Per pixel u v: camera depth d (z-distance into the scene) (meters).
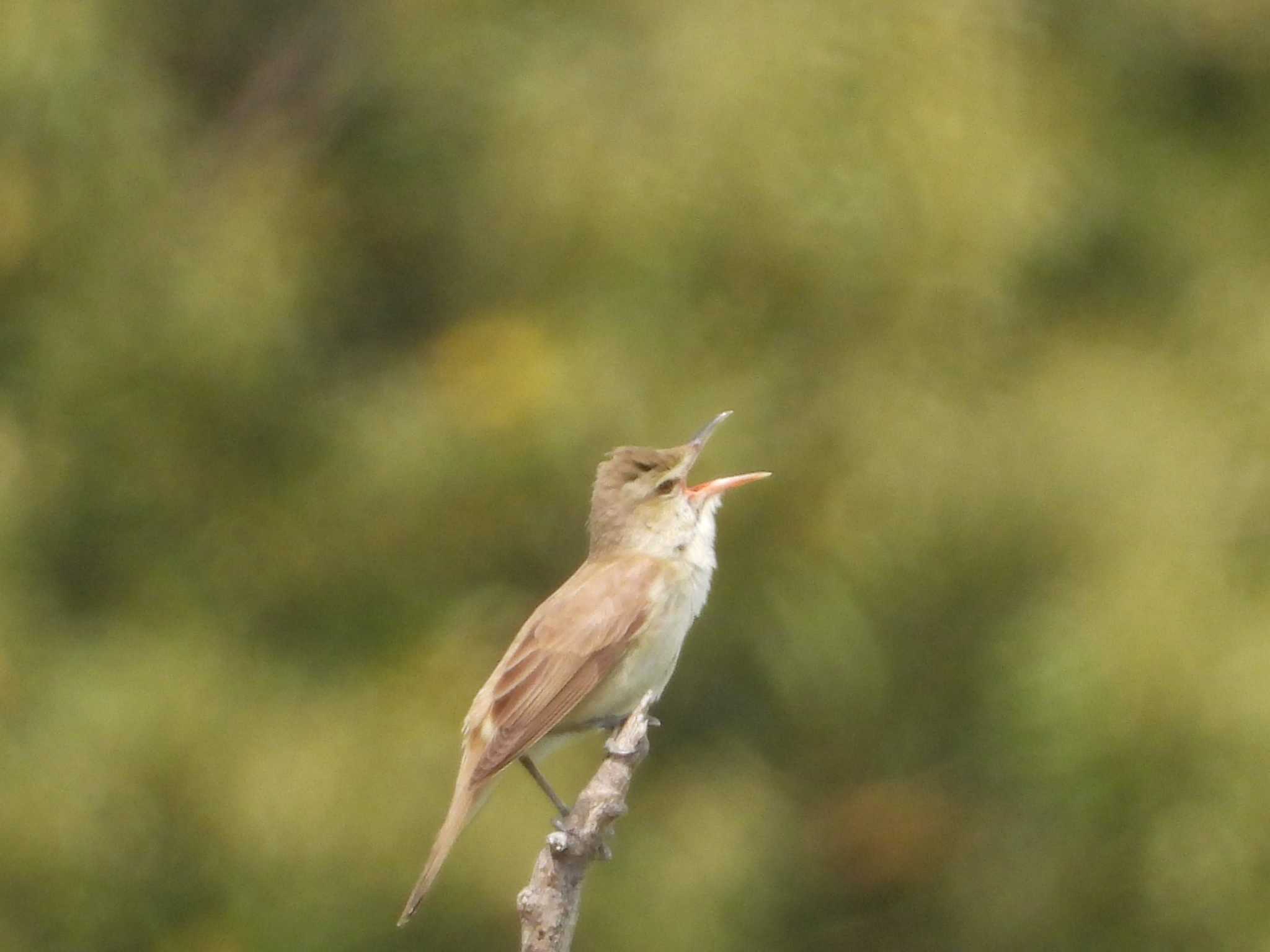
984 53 13.58
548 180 13.40
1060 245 14.66
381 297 15.21
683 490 10.27
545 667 9.59
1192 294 14.94
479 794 9.12
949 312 13.41
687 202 13.17
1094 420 13.85
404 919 8.52
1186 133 16.05
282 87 15.65
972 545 13.93
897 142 13.18
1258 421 13.87
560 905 7.61
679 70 13.41
